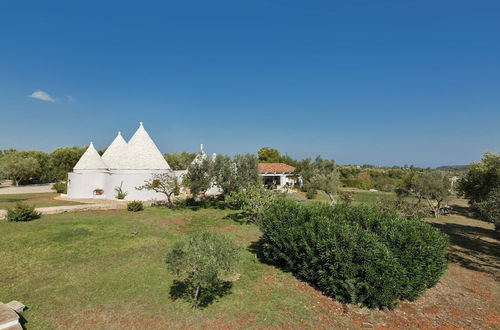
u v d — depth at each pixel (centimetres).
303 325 714
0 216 1822
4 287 912
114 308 784
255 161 2592
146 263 1140
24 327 691
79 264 1121
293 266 1045
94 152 3181
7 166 4734
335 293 848
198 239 799
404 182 2994
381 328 714
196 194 2597
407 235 912
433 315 790
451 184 2612
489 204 1270
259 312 773
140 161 3045
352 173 7519
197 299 843
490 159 1917
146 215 2180
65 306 793
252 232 1748
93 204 2491
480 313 807
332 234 889
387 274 778
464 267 1218
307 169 5075
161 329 688
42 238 1435
